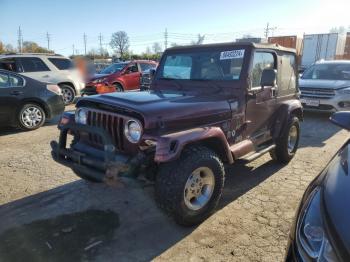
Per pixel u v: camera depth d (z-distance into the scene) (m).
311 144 6.48
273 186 4.41
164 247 3.08
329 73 9.73
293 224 2.11
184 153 3.18
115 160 3.08
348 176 2.01
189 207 3.24
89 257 2.94
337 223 1.67
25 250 3.02
